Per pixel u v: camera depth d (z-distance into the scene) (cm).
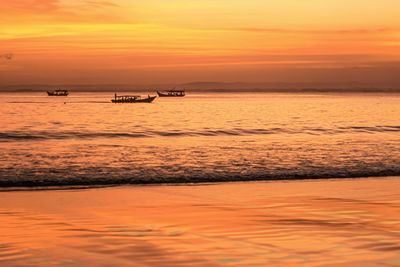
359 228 1006
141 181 1773
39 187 1622
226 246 866
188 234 956
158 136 4391
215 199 1370
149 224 1046
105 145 3441
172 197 1410
